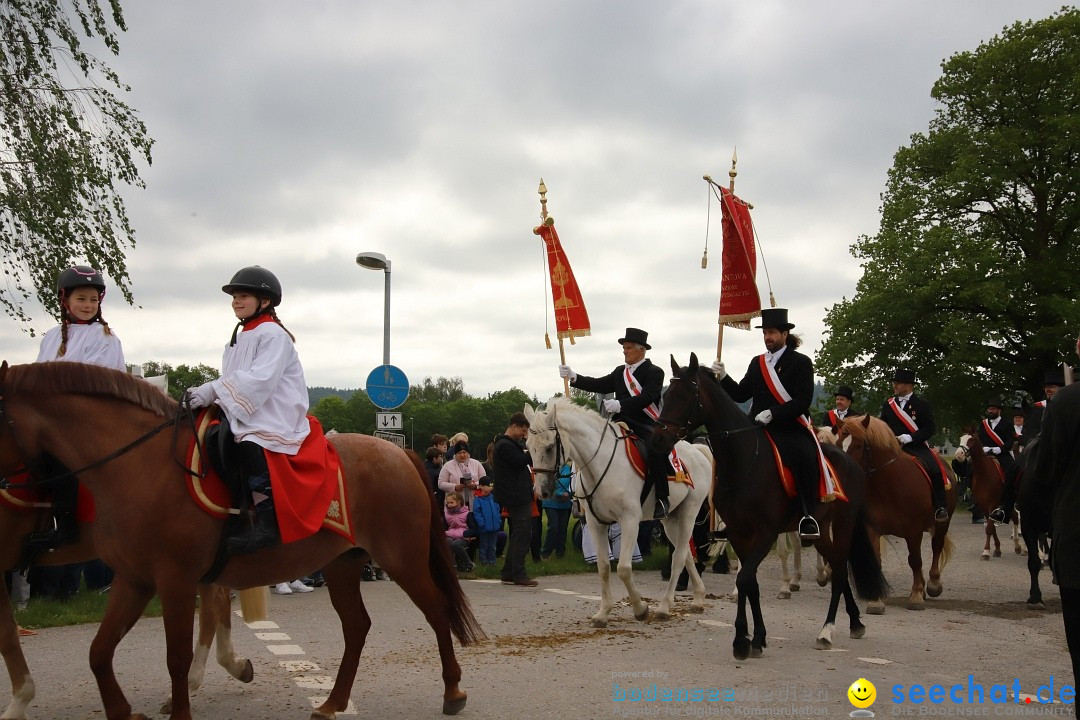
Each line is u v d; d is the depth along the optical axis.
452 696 5.87
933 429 11.86
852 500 8.57
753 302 9.50
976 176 27.53
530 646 8.20
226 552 5.15
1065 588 5.00
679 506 10.19
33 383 5.02
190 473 5.07
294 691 6.47
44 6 14.84
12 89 14.62
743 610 7.60
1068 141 26.84
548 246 11.57
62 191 14.70
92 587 11.06
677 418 7.82
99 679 5.05
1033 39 27.70
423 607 5.99
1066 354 27.45
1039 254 28.73
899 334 29.31
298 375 5.67
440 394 110.69
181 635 5.01
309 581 12.62
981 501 16.16
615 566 14.69
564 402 9.73
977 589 12.70
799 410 8.12
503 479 12.85
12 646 5.57
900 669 7.32
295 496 5.32
